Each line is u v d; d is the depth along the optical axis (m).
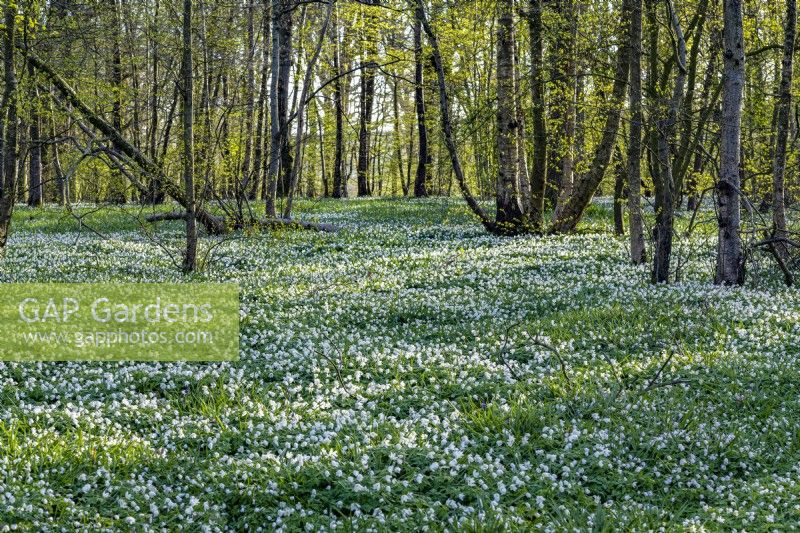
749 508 7.16
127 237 27.64
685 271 19.16
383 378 11.00
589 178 26.31
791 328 13.05
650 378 10.75
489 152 27.64
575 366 11.44
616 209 26.30
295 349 12.36
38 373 10.80
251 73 32.78
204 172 20.88
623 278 18.02
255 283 18.27
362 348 12.47
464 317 14.83
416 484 7.50
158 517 6.98
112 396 10.09
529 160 35.22
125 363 11.59
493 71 34.81
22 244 24.98
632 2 17.92
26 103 18.11
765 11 25.22
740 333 12.60
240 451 8.49
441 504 7.15
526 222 26.97
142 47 37.75
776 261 18.50
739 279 16.89
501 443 8.55
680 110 18.02
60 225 31.34
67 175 18.77
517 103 26.34
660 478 7.95
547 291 16.67
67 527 6.64
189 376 10.92
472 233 28.25
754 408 9.79
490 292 16.89
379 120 59.47
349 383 10.65
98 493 7.33
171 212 29.38
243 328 13.63
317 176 78.12
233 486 7.48
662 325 13.28
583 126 24.25
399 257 22.41
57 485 7.38
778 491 7.41
